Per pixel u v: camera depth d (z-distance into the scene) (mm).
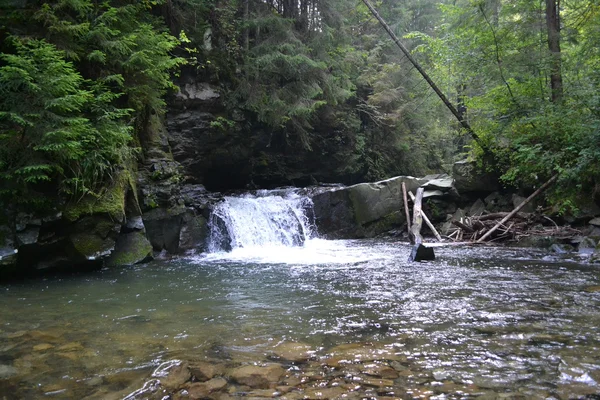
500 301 4637
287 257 8844
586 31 11398
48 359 3053
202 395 2457
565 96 10578
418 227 11445
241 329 3770
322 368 2822
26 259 6398
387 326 3779
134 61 8141
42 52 5977
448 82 18016
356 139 19266
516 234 10008
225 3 14016
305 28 16547
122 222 7375
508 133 11367
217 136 13320
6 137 6062
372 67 21125
